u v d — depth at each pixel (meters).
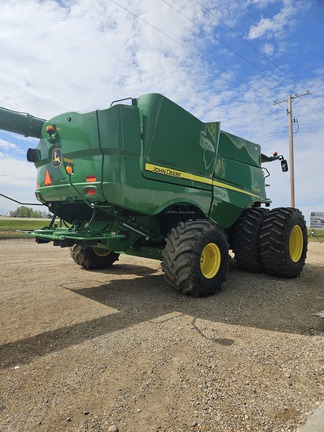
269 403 2.00
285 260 5.41
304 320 3.47
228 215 5.56
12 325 3.25
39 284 4.93
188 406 1.97
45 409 1.94
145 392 2.11
